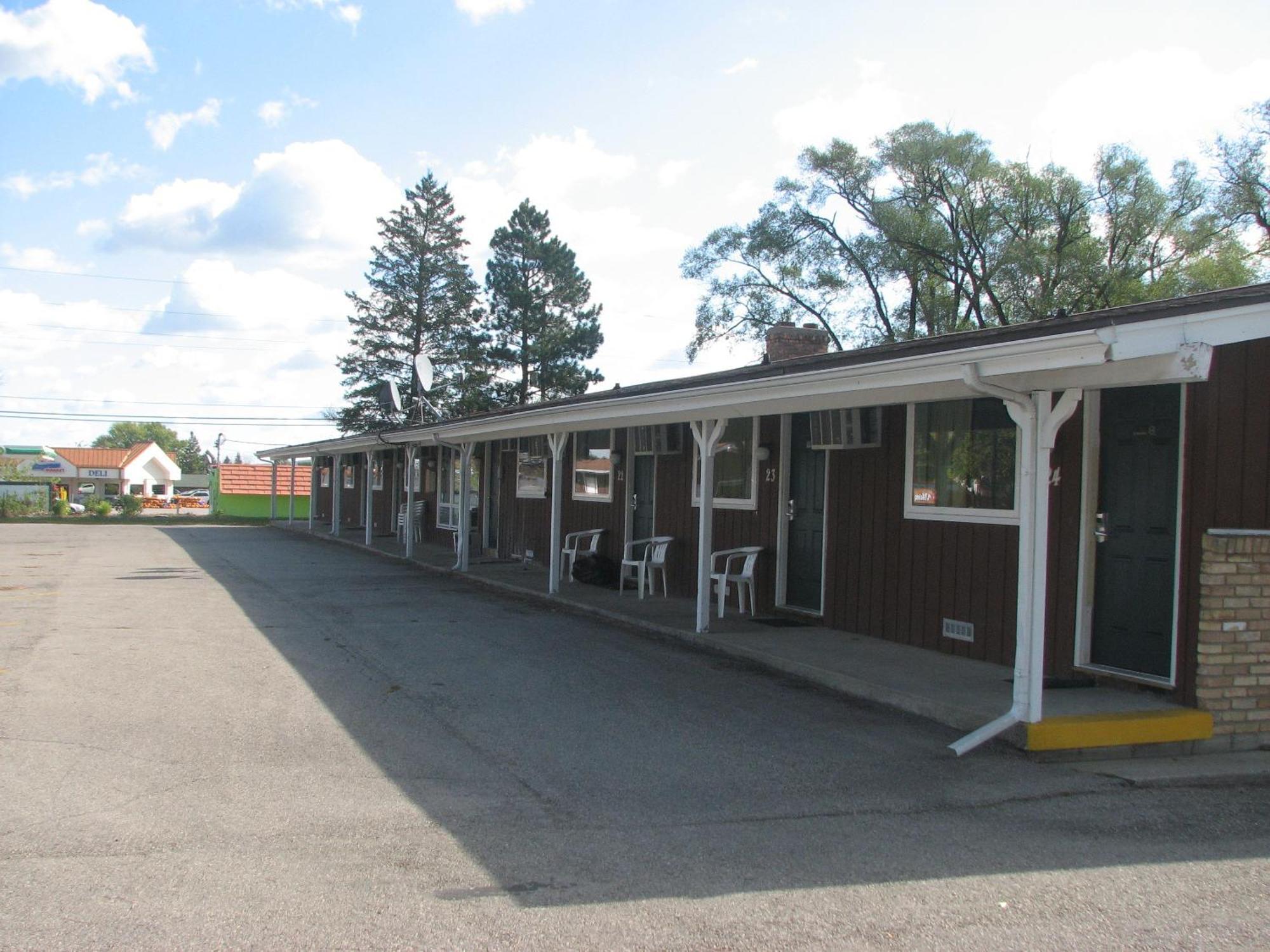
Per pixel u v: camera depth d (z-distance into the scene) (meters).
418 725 6.64
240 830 4.66
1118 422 7.27
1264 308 5.55
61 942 3.51
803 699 7.48
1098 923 3.87
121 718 6.64
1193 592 6.50
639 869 4.30
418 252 47.66
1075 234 29.73
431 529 22.62
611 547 14.59
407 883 4.09
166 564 17.91
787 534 10.80
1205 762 6.17
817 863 4.41
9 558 19.25
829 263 34.56
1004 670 7.93
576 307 46.34
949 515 8.59
